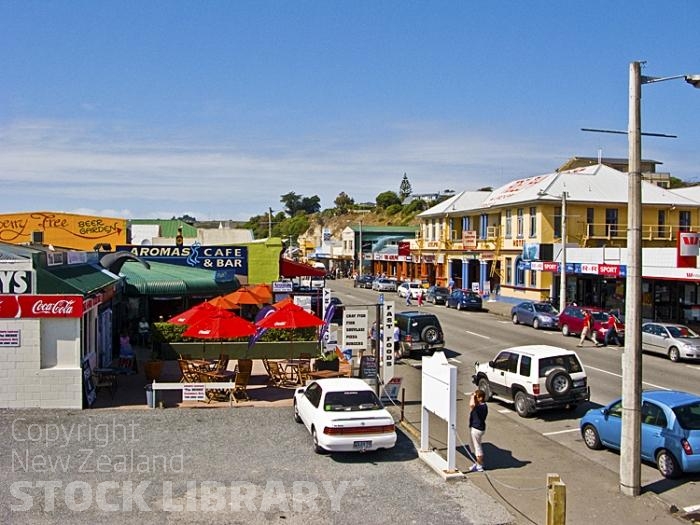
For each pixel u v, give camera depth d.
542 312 40.34
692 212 55.69
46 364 18.98
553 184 53.06
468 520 11.62
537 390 18.69
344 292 69.00
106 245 37.59
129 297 31.48
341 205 185.12
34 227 41.66
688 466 13.41
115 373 20.73
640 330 12.88
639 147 12.98
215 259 38.78
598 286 46.53
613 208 52.88
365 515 11.77
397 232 104.25
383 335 20.45
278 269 42.38
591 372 25.86
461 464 14.77
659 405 14.18
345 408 15.20
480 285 61.38
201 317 21.59
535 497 12.77
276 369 22.62
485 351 31.23
